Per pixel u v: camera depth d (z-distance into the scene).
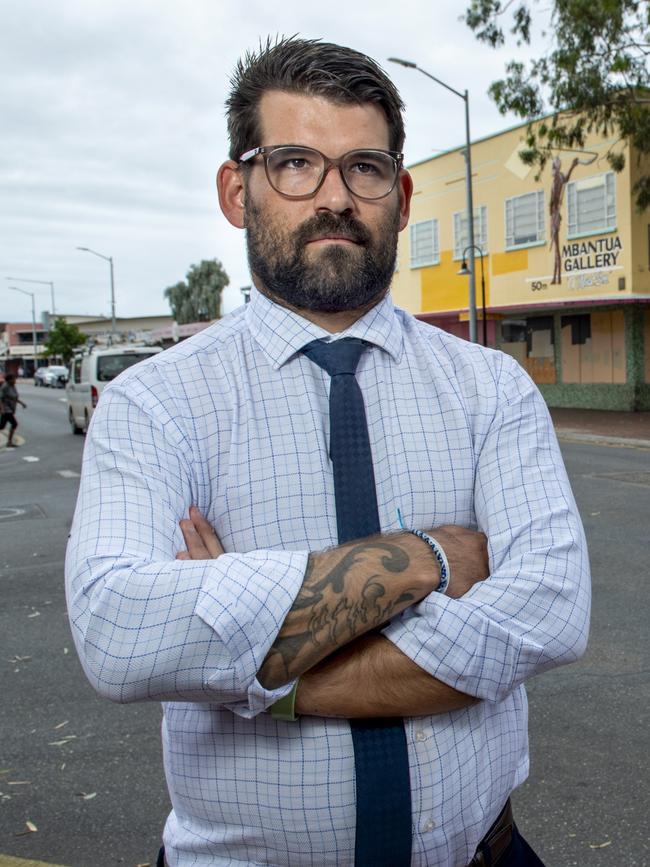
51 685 4.45
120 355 19.50
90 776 3.44
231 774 1.30
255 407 1.41
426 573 1.27
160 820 3.12
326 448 1.40
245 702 1.23
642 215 21.02
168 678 1.18
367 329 1.46
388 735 1.27
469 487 1.45
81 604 1.22
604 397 23.00
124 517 1.29
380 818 1.25
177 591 1.19
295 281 1.42
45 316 65.69
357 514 1.36
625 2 14.86
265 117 1.44
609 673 4.37
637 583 6.06
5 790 3.34
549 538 1.37
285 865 1.31
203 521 1.37
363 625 1.22
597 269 21.91
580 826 2.99
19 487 12.52
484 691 1.26
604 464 12.91
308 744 1.27
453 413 1.47
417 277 28.19
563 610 1.31
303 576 1.22
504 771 1.42
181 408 1.40
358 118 1.43
